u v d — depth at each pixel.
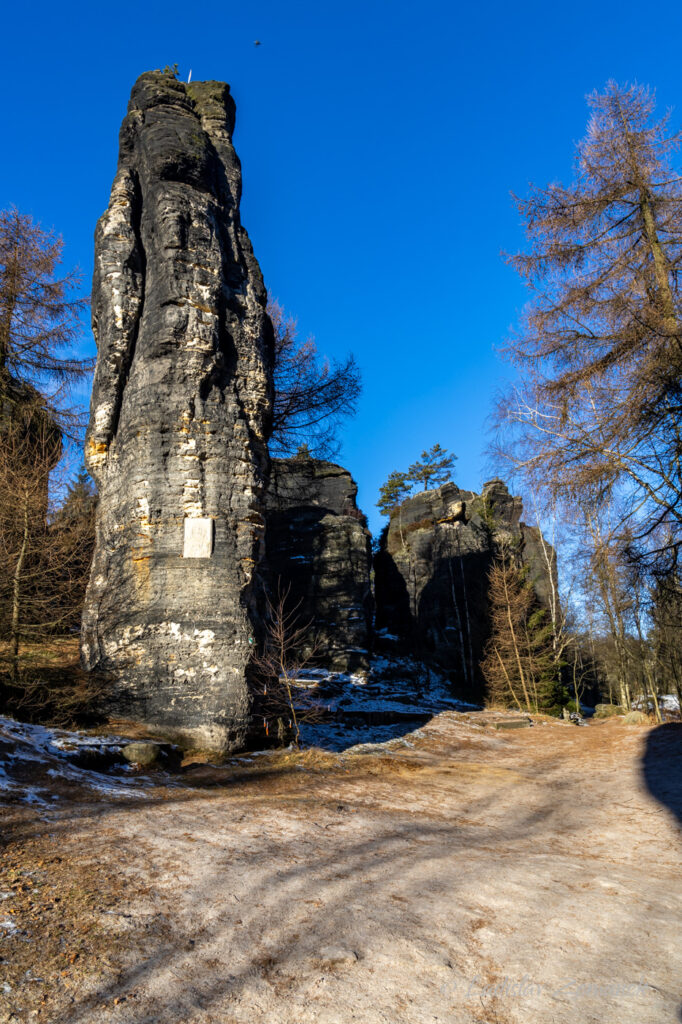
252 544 12.55
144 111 14.43
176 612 11.57
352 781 10.45
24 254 20.52
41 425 20.27
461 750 15.72
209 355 12.72
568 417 13.50
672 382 11.41
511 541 35.84
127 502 12.41
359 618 26.11
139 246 13.65
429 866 6.30
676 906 5.60
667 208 13.52
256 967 4.14
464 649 32.97
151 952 4.23
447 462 58.78
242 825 7.23
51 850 5.75
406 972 4.17
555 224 14.06
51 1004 3.61
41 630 12.91
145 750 9.50
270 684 12.69
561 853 7.32
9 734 8.81
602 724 24.97
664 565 12.06
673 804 9.71
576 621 35.41
